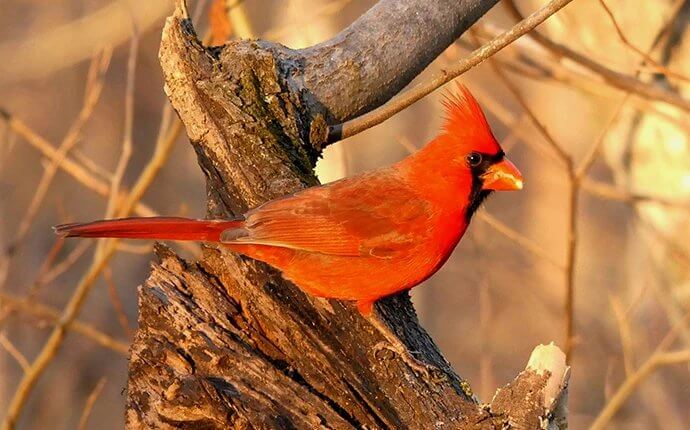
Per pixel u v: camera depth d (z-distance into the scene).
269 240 7.25
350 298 7.49
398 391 6.96
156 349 6.74
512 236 11.26
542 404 6.55
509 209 23.14
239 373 6.71
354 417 6.81
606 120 12.92
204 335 6.79
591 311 18.44
